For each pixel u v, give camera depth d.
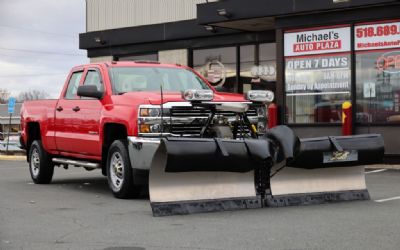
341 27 15.40
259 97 9.39
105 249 5.92
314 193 8.79
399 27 14.55
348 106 14.88
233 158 7.93
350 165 8.97
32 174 12.16
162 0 21.86
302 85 16.16
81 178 13.22
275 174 8.56
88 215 7.90
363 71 15.16
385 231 6.61
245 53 19.47
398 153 14.70
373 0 14.38
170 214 7.73
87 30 24.12
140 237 6.44
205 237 6.38
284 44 16.39
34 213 8.12
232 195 8.22
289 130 8.26
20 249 5.96
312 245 5.96
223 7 17.08
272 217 7.57
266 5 16.19
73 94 11.09
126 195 9.33
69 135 10.77
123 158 9.20
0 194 10.24
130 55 22.20
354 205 8.59
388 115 14.84
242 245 6.00
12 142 24.17
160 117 8.88
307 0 15.41
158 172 7.74
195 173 7.96
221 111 9.06
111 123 9.58
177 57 20.78
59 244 6.17
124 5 23.02
